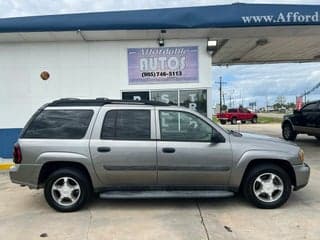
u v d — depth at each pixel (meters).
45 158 6.98
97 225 6.34
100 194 7.09
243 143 7.09
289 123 19.23
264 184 7.09
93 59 13.16
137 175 7.02
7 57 13.12
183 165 6.99
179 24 11.66
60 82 13.16
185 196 7.01
